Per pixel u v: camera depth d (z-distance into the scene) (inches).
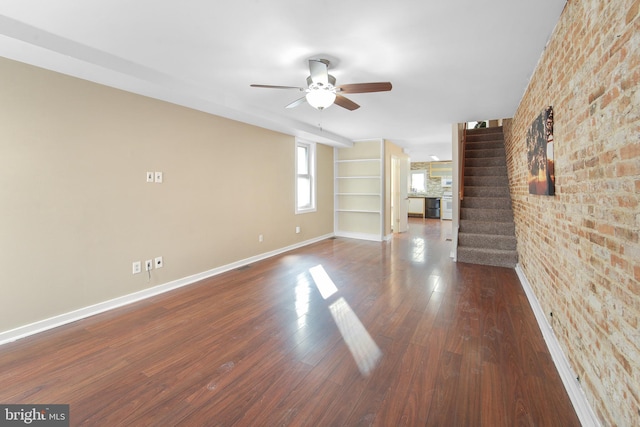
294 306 116.4
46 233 97.1
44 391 68.1
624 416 45.9
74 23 76.0
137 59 97.5
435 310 111.3
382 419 59.6
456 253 180.2
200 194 148.5
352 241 250.4
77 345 87.8
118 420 59.7
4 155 88.2
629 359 44.9
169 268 135.3
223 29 79.0
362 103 146.0
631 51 43.8
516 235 168.9
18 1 66.4
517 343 87.4
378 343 88.7
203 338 92.0
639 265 42.6
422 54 93.4
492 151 225.0
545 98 91.7
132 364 78.6
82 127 104.5
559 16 74.0
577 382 64.2
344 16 72.9
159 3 67.7
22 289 92.5
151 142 126.0
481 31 80.3
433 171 431.5
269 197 195.3
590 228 59.6
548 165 86.8
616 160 49.0
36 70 93.2
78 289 105.3
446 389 68.1
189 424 58.7
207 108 141.5
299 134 209.0
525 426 57.2
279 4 68.1
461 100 141.3
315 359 80.7
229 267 166.4
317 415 60.9
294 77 113.0
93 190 108.3
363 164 263.6
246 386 69.9
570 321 70.6
